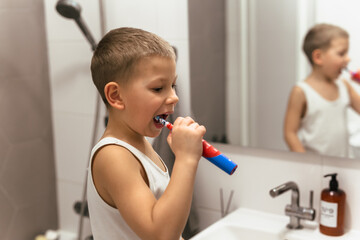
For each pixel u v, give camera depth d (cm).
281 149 135
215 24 138
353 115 124
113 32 91
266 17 130
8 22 162
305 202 136
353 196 129
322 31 123
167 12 145
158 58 84
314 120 130
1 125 164
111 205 88
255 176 143
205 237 128
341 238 125
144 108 85
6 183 168
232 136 142
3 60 162
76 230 185
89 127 172
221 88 140
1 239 168
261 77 134
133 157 87
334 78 125
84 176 177
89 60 166
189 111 146
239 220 138
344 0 120
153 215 78
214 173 149
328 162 131
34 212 180
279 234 128
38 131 178
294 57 128
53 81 177
